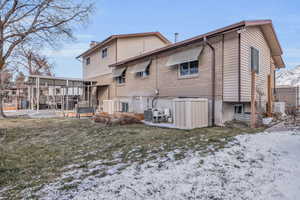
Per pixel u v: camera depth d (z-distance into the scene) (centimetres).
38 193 283
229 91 798
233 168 325
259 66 962
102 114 1095
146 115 1036
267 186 262
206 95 891
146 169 342
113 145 552
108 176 325
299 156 367
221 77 827
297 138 490
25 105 2384
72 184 305
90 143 598
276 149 416
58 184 310
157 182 286
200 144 483
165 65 1123
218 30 800
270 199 230
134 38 1706
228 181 280
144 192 259
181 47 1014
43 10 1196
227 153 396
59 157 471
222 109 825
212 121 833
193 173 311
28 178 349
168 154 418
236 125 779
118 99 1606
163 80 1141
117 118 975
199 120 789
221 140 507
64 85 1928
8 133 785
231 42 796
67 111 1599
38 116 1481
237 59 771
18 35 1212
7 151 533
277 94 1551
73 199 254
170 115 1059
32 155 493
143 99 1310
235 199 234
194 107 771
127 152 469
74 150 529
